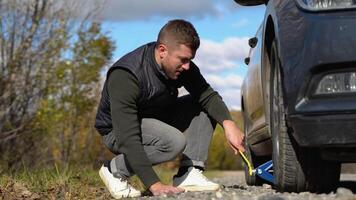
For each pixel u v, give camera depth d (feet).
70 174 19.56
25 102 27.17
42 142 28.81
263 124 16.29
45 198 15.03
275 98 14.26
